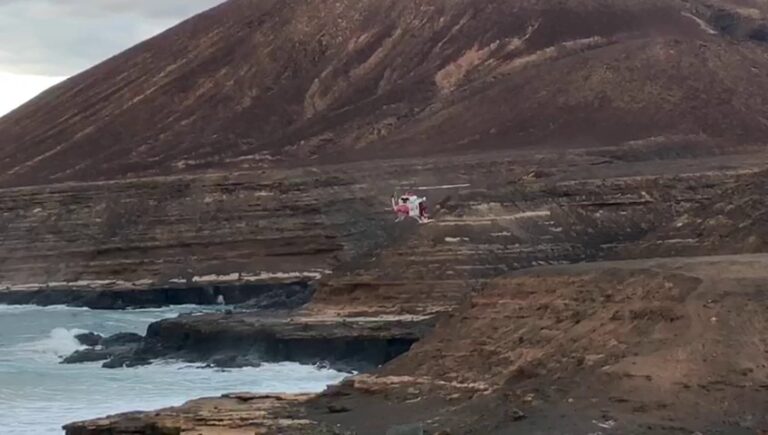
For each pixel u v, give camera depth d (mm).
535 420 36156
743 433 33406
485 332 44531
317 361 70312
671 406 35719
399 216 117375
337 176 129375
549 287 44406
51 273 134625
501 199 89625
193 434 39125
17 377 69188
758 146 147375
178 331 80125
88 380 67812
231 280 122688
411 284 75562
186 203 132750
